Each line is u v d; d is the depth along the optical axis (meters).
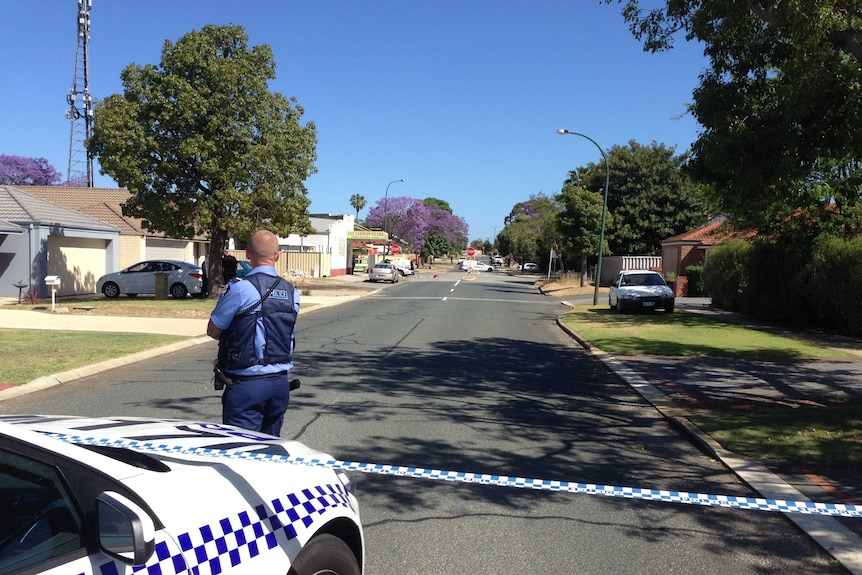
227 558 2.19
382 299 28.75
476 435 6.69
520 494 5.07
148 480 2.18
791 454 5.92
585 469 5.68
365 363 11.18
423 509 4.70
